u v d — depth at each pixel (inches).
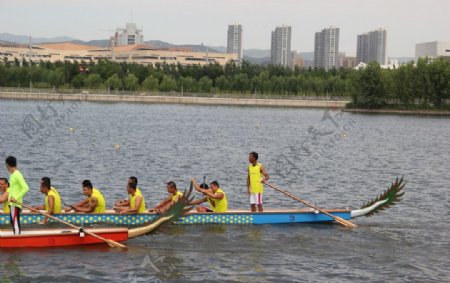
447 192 1295.5
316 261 733.3
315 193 1266.0
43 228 799.7
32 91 5438.0
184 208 790.5
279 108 5974.4
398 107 5270.7
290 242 809.5
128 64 6796.3
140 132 2773.1
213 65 6948.8
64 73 5885.8
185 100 6107.3
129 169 1523.1
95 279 650.2
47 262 694.5
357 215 927.7
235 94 6299.2
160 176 1433.3
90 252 737.0
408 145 2559.1
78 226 808.9
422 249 795.4
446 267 722.8
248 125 3531.0
